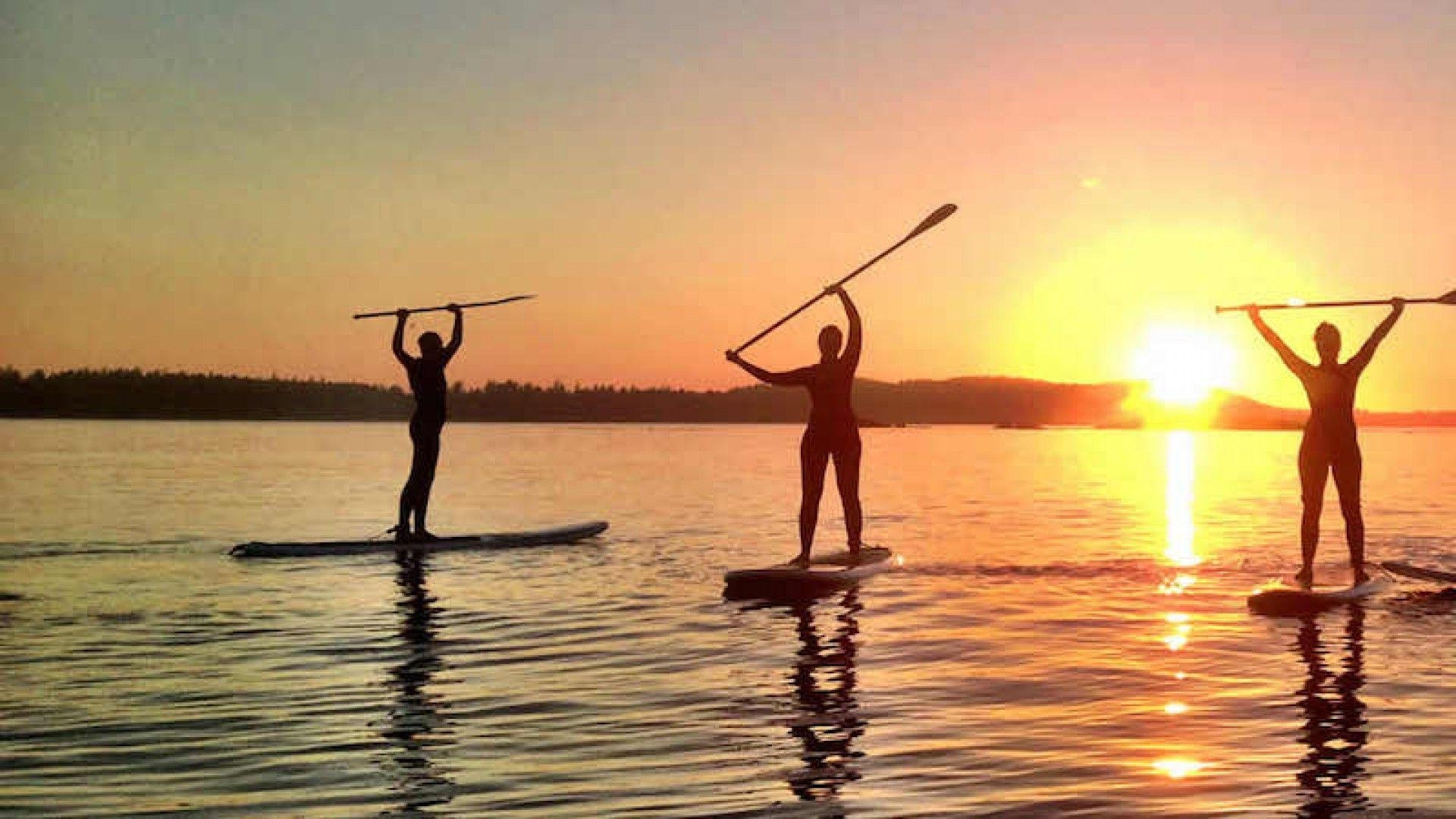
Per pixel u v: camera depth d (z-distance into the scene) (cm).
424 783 600
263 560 1463
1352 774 609
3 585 1259
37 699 772
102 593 1212
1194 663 875
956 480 3372
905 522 2017
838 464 1333
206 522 2002
